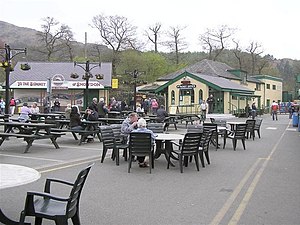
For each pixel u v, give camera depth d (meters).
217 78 47.66
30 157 12.02
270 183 8.87
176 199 7.23
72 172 9.66
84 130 16.03
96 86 41.50
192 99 42.97
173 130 23.84
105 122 21.03
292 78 80.12
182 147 10.08
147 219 5.97
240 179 9.27
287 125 31.20
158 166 10.91
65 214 4.65
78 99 42.03
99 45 62.66
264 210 6.61
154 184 8.52
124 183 8.57
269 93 66.69
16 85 41.59
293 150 15.28
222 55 75.75
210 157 13.03
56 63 46.00
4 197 7.05
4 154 12.55
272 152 14.60
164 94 46.75
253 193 7.84
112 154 11.99
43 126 13.48
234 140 15.24
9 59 17.45
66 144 15.62
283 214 6.39
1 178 4.97
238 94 44.62
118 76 53.75
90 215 6.13
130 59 58.72
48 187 5.54
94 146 15.14
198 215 6.23
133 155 10.00
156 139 10.48
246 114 43.66
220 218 6.09
